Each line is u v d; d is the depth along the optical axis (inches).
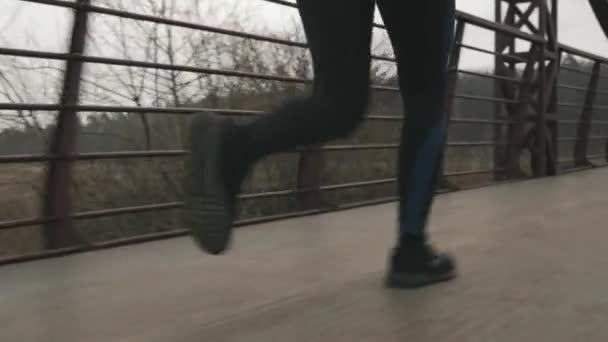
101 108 109.4
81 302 71.7
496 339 55.3
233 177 61.3
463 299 68.2
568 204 150.8
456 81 195.3
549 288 72.4
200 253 100.6
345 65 60.8
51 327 62.4
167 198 160.4
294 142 61.9
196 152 60.0
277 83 179.5
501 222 123.6
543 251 94.0
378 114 203.3
